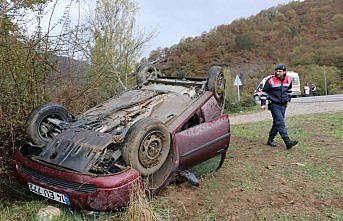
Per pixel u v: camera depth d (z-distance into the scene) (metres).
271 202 5.30
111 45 16.03
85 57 7.23
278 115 8.40
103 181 4.38
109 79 9.16
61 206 4.89
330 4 81.31
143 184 4.72
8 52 5.50
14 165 5.38
